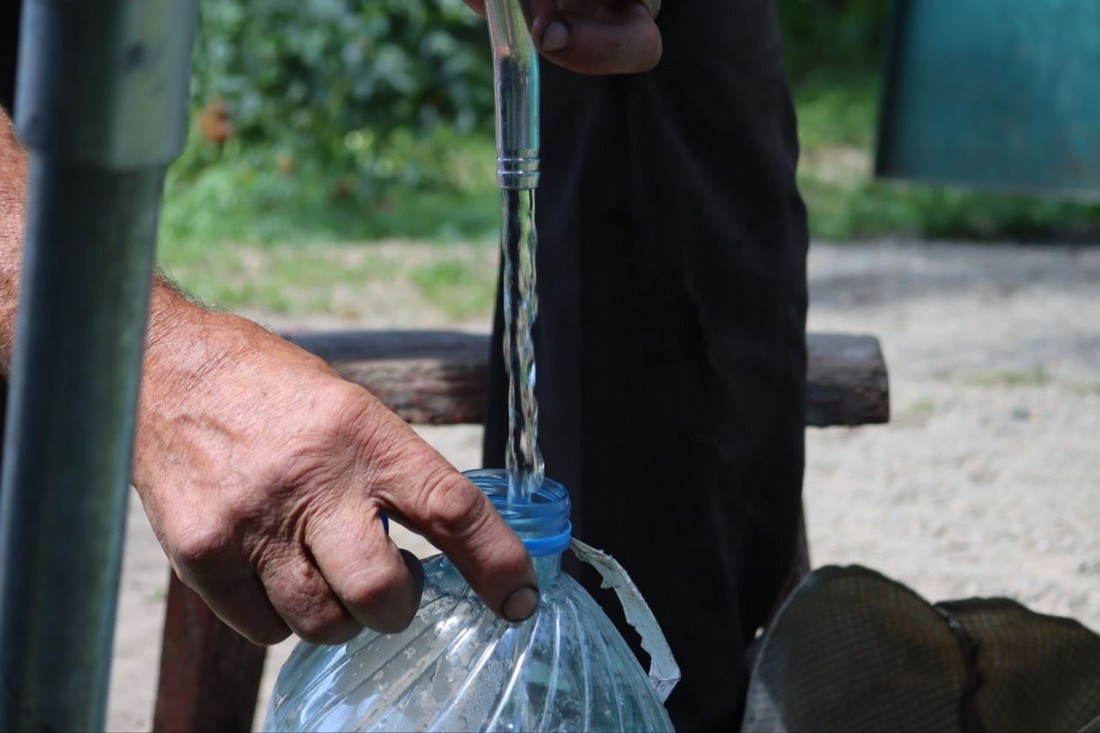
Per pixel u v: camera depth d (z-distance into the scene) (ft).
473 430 14.74
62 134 1.89
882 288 21.12
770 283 5.66
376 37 27.07
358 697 3.53
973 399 15.90
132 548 11.89
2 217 3.78
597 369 5.50
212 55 26.86
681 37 5.20
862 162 30.63
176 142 1.98
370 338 7.75
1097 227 25.17
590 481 5.57
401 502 3.03
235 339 3.38
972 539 11.81
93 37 1.87
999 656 5.75
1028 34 21.02
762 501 6.02
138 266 1.99
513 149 3.44
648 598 5.60
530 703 3.43
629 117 5.23
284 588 3.05
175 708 6.78
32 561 2.04
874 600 5.75
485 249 23.34
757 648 6.10
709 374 5.52
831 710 5.61
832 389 7.20
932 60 21.79
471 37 29.60
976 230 25.04
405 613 3.03
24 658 2.07
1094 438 14.55
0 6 5.54
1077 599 10.41
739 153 5.45
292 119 26.96
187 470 3.17
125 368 2.02
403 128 27.48
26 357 1.99
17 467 2.02
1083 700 5.59
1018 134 21.34
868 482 13.38
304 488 3.04
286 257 22.57
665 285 5.42
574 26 3.89
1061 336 18.44
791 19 41.75
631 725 3.57
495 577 3.02
